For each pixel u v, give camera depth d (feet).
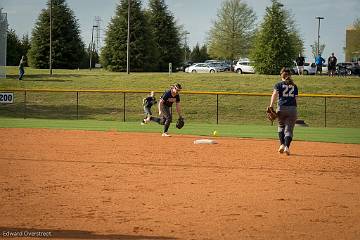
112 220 32.83
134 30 278.26
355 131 111.75
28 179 47.09
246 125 128.47
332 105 156.35
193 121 143.02
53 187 43.47
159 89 177.99
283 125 66.28
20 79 196.44
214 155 65.72
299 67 232.73
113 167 54.80
